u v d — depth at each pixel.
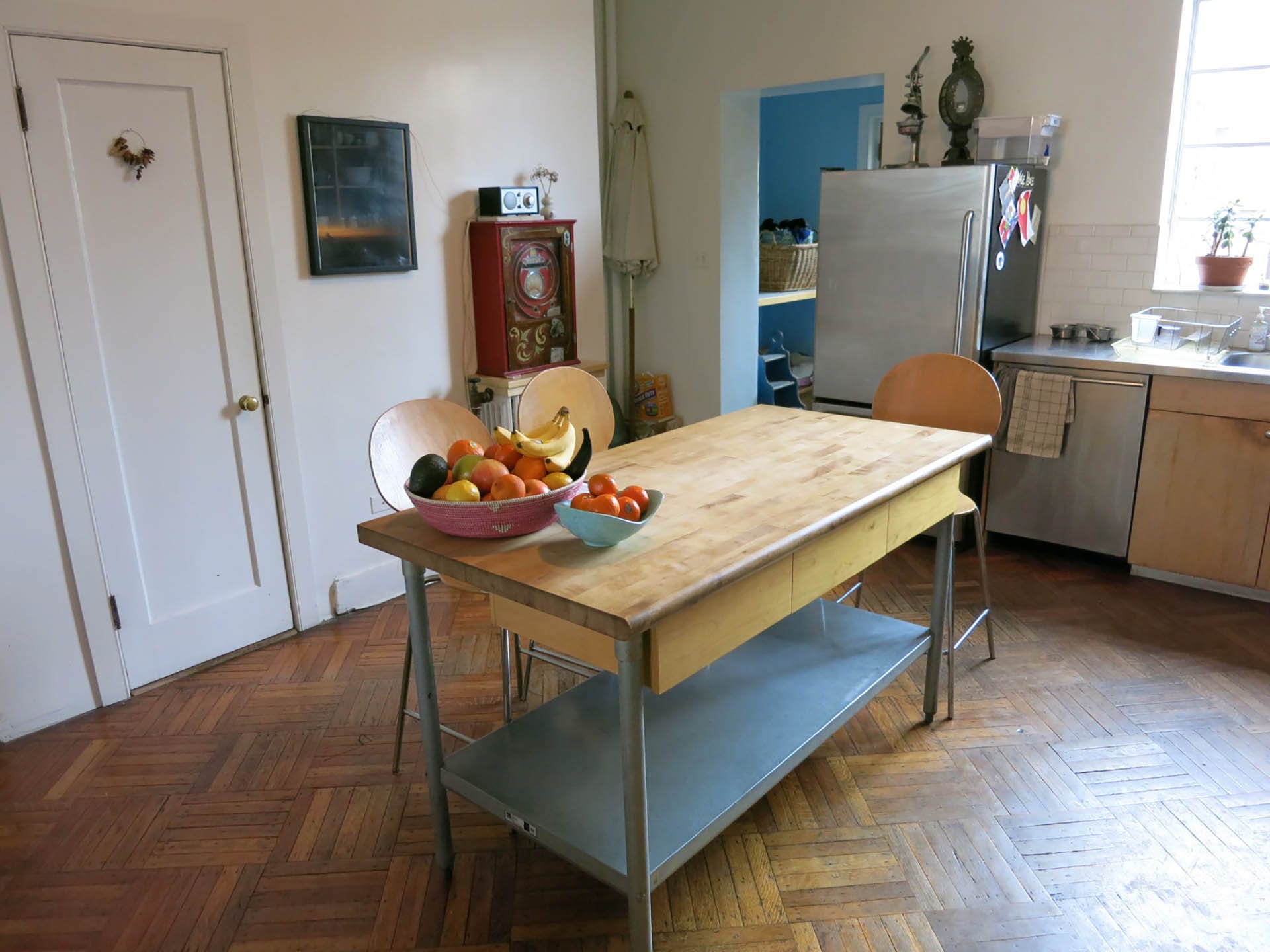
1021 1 4.03
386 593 3.81
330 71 3.33
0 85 2.53
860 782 2.54
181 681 3.17
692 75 5.03
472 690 3.06
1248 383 3.35
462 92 3.80
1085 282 4.18
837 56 4.55
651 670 1.65
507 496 1.80
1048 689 2.97
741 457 2.46
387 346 3.68
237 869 2.26
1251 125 3.88
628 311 5.60
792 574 1.96
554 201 4.27
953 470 2.57
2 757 2.74
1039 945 1.98
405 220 3.63
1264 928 2.00
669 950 1.99
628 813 1.72
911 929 2.03
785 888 2.16
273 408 3.30
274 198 3.22
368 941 2.04
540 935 2.05
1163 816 2.36
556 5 4.14
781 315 7.11
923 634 2.77
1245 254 3.98
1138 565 3.79
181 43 2.88
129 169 2.83
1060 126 4.06
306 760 2.70
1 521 2.71
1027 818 2.37
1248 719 2.78
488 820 2.44
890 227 3.99
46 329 2.71
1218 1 3.82
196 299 3.05
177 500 3.10
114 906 2.15
